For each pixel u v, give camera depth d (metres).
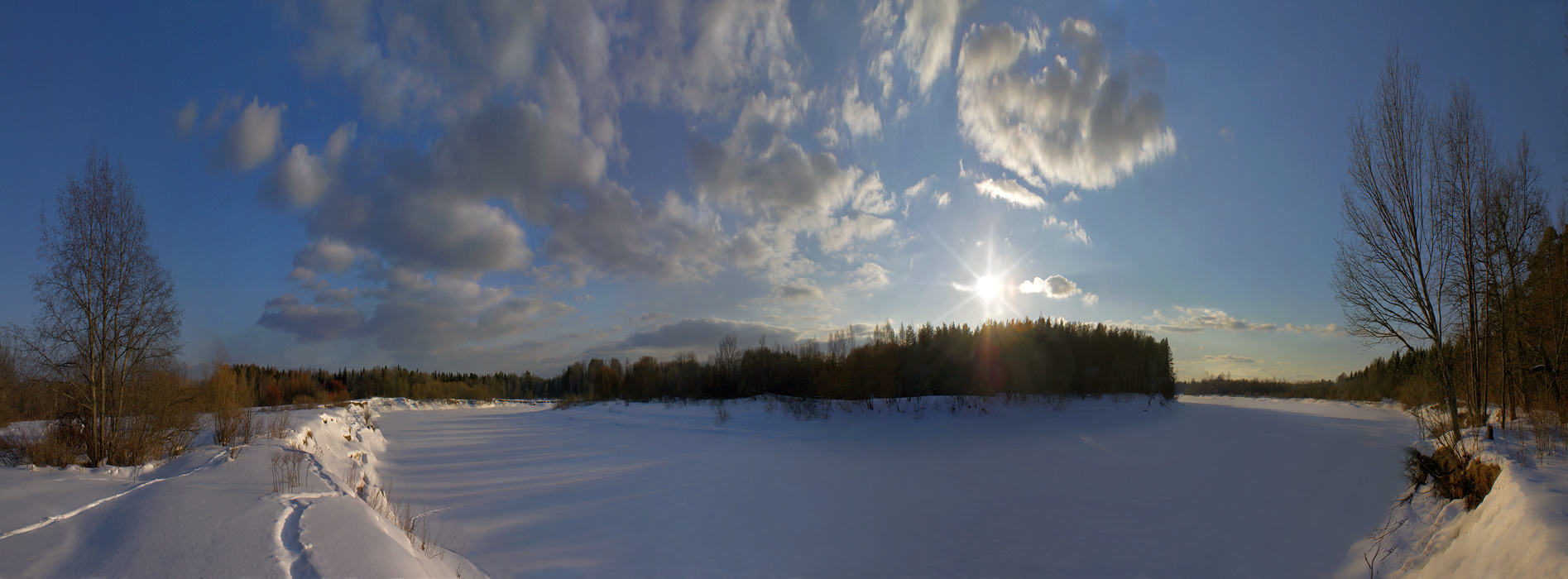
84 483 8.29
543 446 23.77
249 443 12.77
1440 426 14.27
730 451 22.14
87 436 10.60
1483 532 6.46
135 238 11.52
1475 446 9.59
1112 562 9.42
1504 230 15.20
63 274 10.81
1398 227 14.02
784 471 17.56
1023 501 13.62
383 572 5.16
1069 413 33.69
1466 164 14.56
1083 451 22.02
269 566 5.00
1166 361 49.56
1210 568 9.00
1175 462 18.97
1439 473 10.10
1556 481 6.56
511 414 51.81
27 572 4.75
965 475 17.02
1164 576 8.77
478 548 9.44
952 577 8.80
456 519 11.08
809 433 27.91
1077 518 12.05
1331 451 20.03
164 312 11.69
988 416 31.88
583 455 20.78
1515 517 5.89
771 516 12.08
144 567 4.91
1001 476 16.88
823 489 14.90
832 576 8.80
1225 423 32.25
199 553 5.26
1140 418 33.81
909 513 12.52
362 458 17.41
